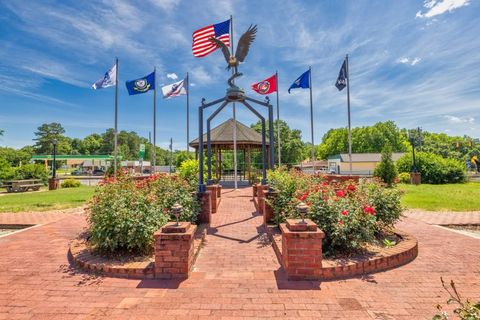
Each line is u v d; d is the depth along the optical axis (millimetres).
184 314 2832
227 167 26375
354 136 53594
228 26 10562
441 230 6316
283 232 3799
